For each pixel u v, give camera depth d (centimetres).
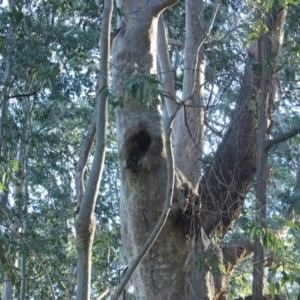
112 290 1448
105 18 658
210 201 909
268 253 933
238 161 972
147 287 832
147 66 841
